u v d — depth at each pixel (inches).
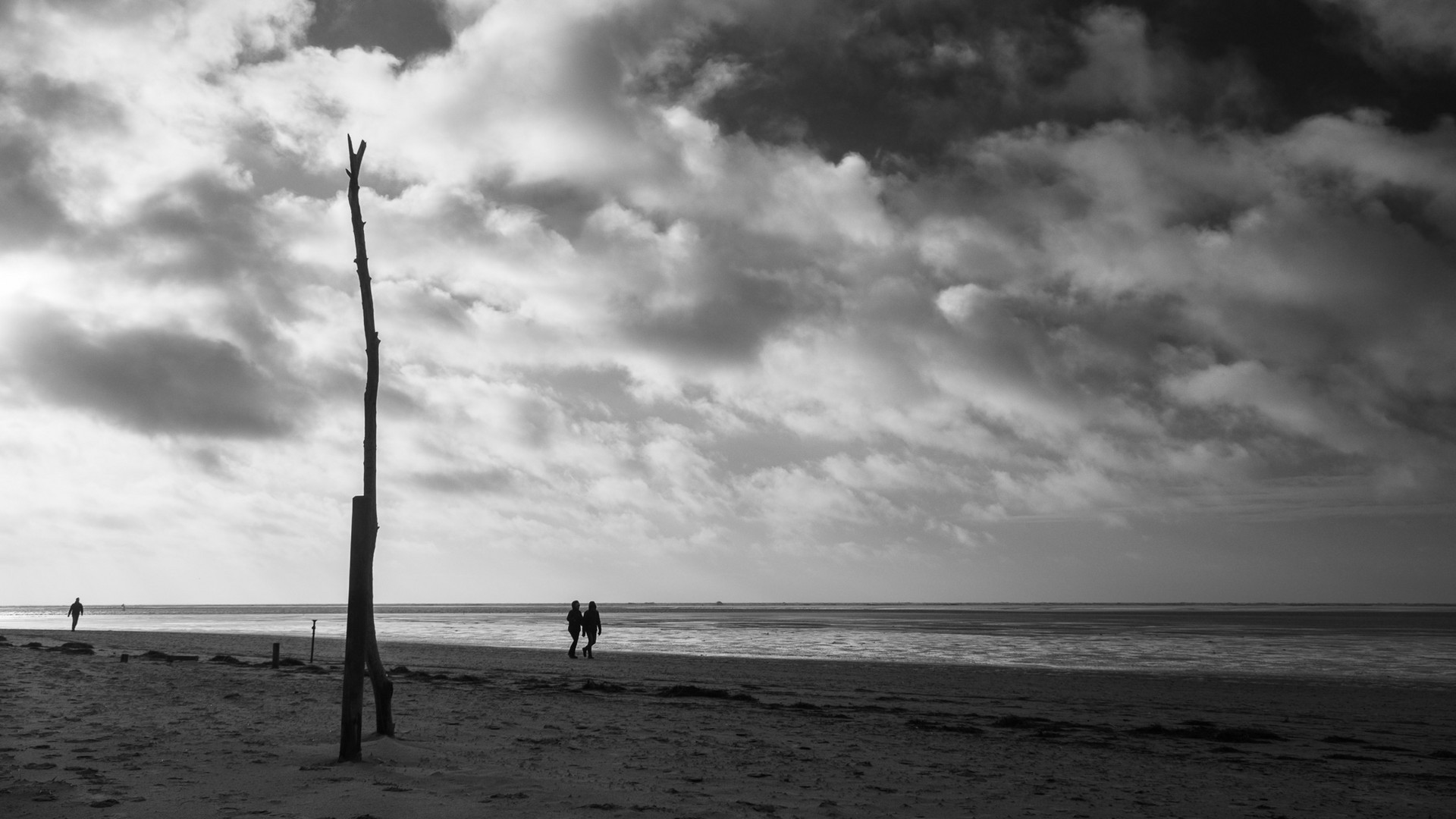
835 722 713.0
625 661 1441.9
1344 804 447.2
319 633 2381.9
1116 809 411.8
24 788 362.3
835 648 1963.6
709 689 912.9
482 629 3014.3
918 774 488.7
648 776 442.6
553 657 1528.1
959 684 1114.7
